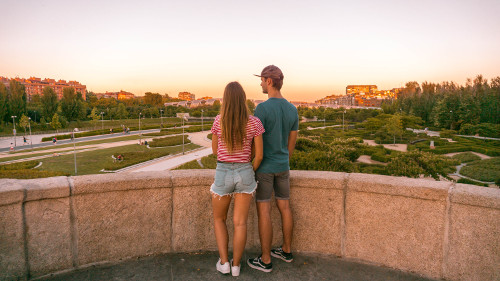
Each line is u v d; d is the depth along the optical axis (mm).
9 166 36562
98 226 2750
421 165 26781
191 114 169875
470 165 39094
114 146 61938
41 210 2539
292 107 2758
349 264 2855
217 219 2717
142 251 2920
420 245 2646
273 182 2799
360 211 2854
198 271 2725
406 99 145375
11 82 104375
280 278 2633
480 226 2404
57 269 2635
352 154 33812
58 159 44344
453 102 113188
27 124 90938
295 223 3062
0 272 2436
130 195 2834
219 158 2584
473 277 2453
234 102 2484
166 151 54750
